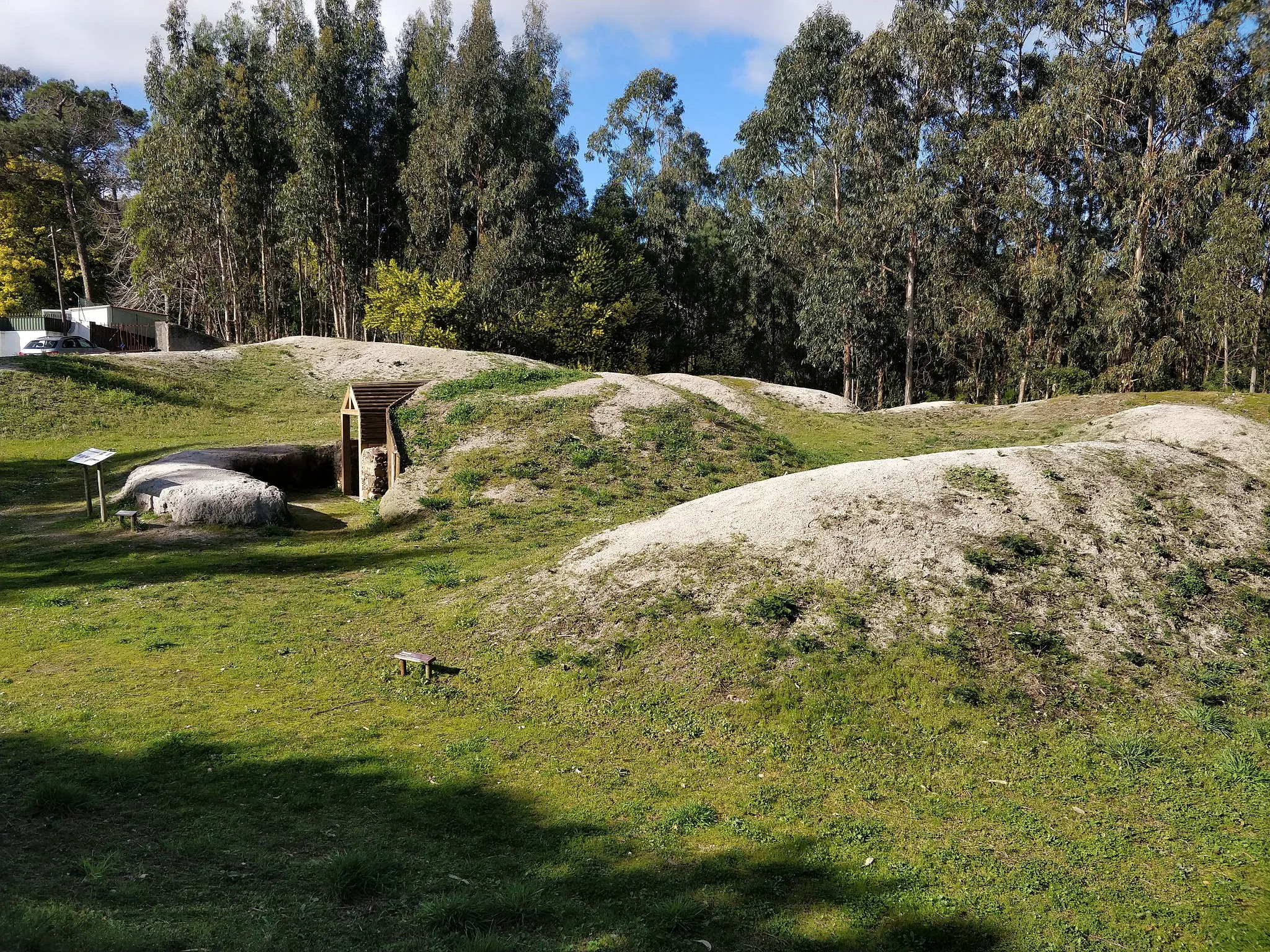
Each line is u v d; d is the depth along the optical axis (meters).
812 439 35.56
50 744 8.94
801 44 56.91
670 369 78.62
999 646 11.74
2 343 52.59
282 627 13.38
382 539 19.94
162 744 9.04
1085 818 8.48
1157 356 42.84
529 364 46.53
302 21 56.84
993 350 56.53
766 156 61.03
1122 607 12.84
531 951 5.74
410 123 62.09
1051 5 49.25
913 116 52.28
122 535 19.80
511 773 8.91
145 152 60.22
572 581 13.78
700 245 75.94
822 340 57.28
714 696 10.76
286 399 39.50
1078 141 46.91
